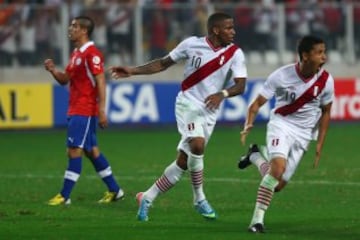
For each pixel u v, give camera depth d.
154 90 76.19
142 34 78.88
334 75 83.06
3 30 77.00
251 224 32.19
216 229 32.94
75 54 39.72
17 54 77.31
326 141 68.44
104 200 40.75
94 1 84.94
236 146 65.00
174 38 79.50
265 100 33.16
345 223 34.06
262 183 31.95
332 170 51.59
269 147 33.00
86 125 39.84
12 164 56.06
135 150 62.97
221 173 50.53
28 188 45.59
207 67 34.66
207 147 64.50
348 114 78.88
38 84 74.12
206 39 34.84
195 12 79.69
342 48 83.62
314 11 82.69
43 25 77.19
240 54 34.97
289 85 32.88
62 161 57.34
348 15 83.56
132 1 85.00
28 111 74.12
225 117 76.81
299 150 33.44
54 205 39.50
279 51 81.75
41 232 32.41
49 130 78.12
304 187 44.78
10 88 73.75
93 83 39.78
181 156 34.91
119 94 75.31
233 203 39.97
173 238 31.00
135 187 45.84
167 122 76.50
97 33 77.62
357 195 42.03
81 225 33.97
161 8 79.12
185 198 41.34
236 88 34.56
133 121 75.62
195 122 34.66
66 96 74.56
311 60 32.34
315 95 32.94
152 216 36.19
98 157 40.56
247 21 81.00
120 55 78.38
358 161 55.94
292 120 33.28
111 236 31.44
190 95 34.88
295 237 31.08
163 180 34.97
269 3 88.50
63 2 84.56
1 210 38.03
